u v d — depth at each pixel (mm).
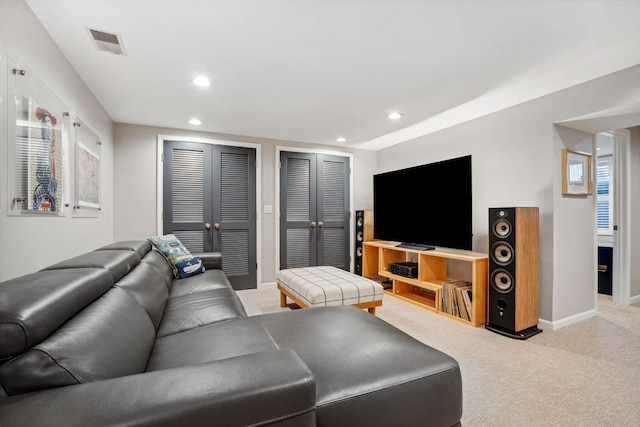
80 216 2252
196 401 657
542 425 1485
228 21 1679
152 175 3701
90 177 2514
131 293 1441
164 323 1647
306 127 3762
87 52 1972
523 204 2893
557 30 1771
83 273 1109
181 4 1536
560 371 1995
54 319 778
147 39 1841
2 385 659
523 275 2582
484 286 2891
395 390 1037
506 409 1604
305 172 4590
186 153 3891
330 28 1750
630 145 3539
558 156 2707
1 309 690
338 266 4789
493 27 1743
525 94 2709
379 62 2145
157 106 2996
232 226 4125
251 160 4246
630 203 3523
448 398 1129
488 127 3219
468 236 3012
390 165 4770
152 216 3693
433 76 2361
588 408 1615
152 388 682
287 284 3080
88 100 2525
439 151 3834
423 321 2938
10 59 1341
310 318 1676
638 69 2188
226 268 4098
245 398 692
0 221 1260
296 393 741
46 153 1670
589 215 2963
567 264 2787
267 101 2875
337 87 2561
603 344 2408
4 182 1286
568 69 2248
